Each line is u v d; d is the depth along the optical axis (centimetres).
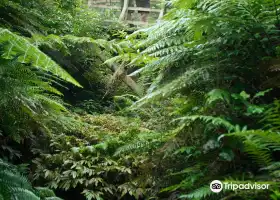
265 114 146
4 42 177
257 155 125
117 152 224
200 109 175
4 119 222
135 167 264
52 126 288
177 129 184
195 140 179
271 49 174
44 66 176
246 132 109
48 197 197
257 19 172
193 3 217
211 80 181
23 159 274
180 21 184
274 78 165
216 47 188
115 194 262
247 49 180
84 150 282
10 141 271
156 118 259
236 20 169
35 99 238
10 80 201
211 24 173
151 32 216
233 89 176
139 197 254
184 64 211
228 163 155
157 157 198
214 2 184
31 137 279
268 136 109
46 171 260
